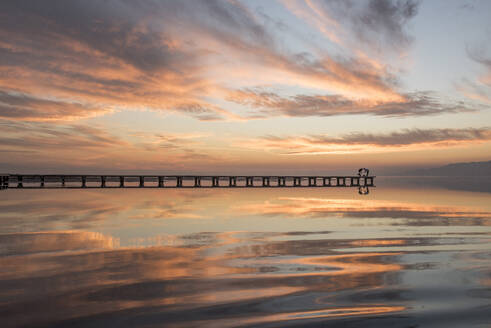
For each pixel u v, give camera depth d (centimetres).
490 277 746
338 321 544
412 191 4366
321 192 4203
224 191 4375
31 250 984
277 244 1081
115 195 3428
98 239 1147
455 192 4062
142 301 618
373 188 5447
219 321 545
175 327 525
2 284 698
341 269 811
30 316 555
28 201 2634
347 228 1383
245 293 659
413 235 1227
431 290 671
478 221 1566
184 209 2083
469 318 551
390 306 599
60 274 762
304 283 715
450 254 951
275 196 3394
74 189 4625
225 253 964
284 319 552
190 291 668
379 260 890
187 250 998
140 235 1220
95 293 653
